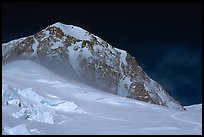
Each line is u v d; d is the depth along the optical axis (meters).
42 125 58.47
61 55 188.25
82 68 184.75
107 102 93.88
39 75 111.94
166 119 76.44
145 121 73.75
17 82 95.50
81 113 77.50
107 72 187.00
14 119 57.44
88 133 58.28
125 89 181.38
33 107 63.69
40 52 189.50
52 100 77.50
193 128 66.06
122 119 75.12
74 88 101.62
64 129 60.06
